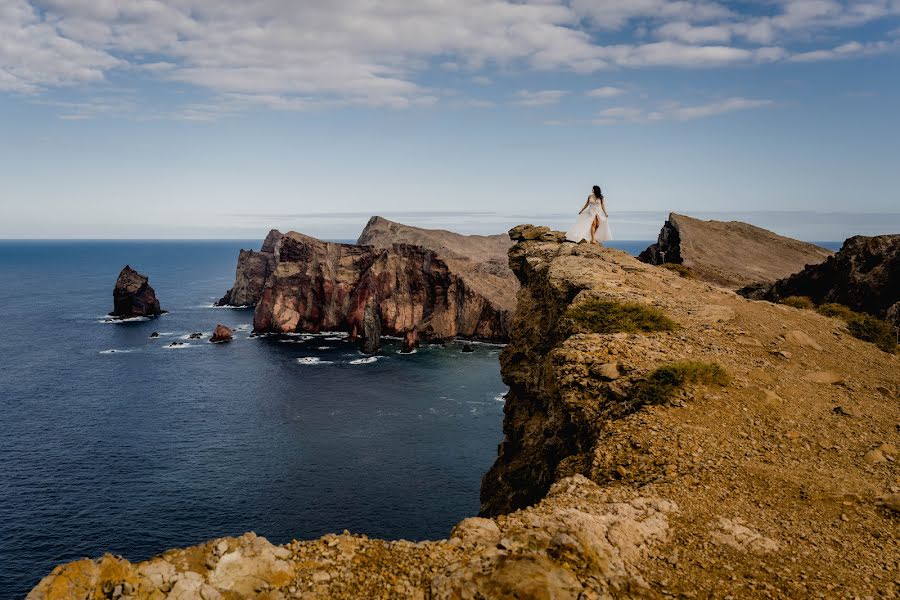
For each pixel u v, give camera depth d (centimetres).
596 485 1107
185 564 703
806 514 978
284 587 705
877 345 2205
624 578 745
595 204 3256
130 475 5169
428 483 4984
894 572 802
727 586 756
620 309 2059
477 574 719
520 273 3528
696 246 5719
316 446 5838
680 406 1420
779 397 1498
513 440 2706
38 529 4247
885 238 3556
